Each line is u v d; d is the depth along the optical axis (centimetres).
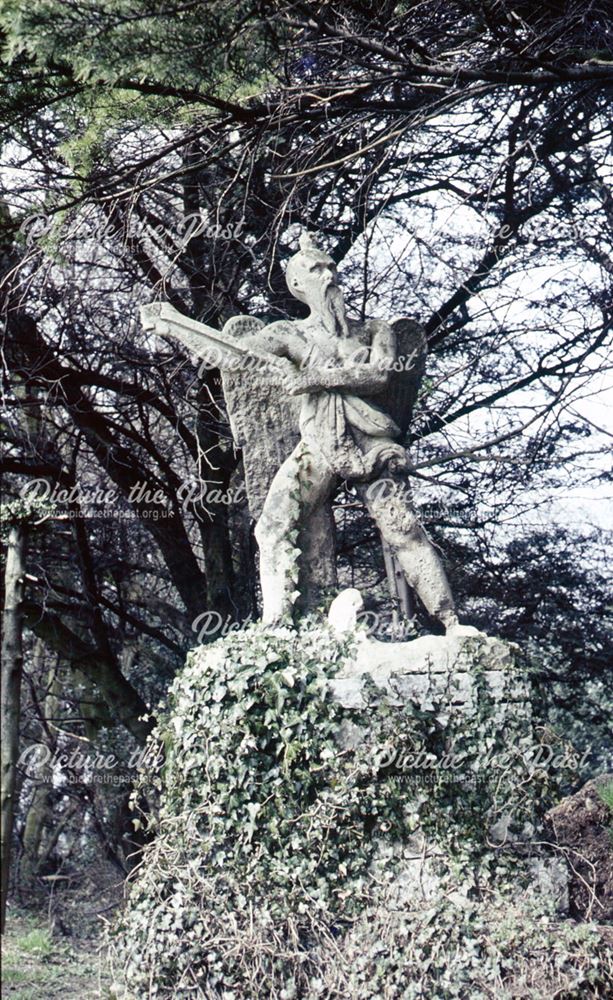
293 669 705
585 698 1622
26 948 1166
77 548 1443
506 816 692
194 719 718
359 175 1173
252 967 655
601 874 736
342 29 818
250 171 978
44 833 2025
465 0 805
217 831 696
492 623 1541
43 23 693
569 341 1445
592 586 1566
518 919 641
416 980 630
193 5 707
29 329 1296
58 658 1617
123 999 691
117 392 1369
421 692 704
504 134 1265
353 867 682
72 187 984
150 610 1611
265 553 773
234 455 1401
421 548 775
